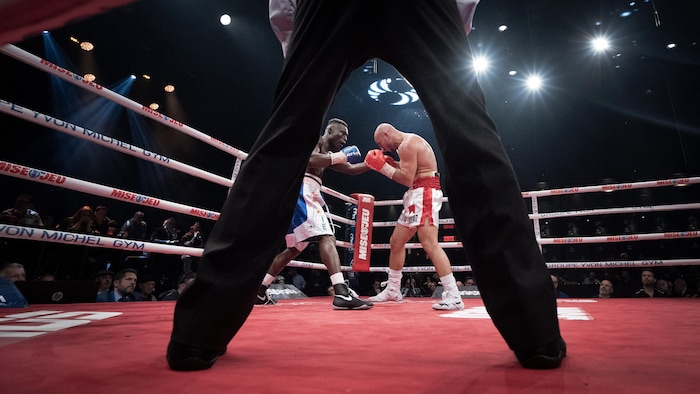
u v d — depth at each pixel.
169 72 10.43
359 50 0.98
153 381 0.68
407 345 1.06
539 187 11.47
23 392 0.60
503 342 1.12
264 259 0.81
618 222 10.20
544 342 0.73
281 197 0.83
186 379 0.69
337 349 1.00
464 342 1.12
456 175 0.84
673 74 10.61
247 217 0.80
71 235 2.58
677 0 8.29
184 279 4.42
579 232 10.47
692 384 0.65
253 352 0.96
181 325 0.76
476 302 3.91
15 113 2.33
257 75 10.80
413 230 3.30
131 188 10.63
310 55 0.90
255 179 0.83
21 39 0.37
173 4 8.48
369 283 9.85
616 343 1.07
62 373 0.72
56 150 9.44
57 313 1.92
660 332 1.30
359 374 0.73
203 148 11.59
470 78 0.89
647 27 9.25
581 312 2.19
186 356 0.74
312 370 0.76
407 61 0.93
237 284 0.77
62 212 9.32
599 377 0.70
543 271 0.77
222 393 0.61
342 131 3.18
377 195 12.89
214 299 0.76
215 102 11.44
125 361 0.83
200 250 3.55
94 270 5.63
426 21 0.92
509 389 0.63
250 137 11.81
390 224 5.74
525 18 9.14
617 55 10.26
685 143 10.63
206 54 10.07
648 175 11.20
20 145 8.91
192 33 9.40
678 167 10.90
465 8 1.11
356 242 3.93
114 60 9.63
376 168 3.16
